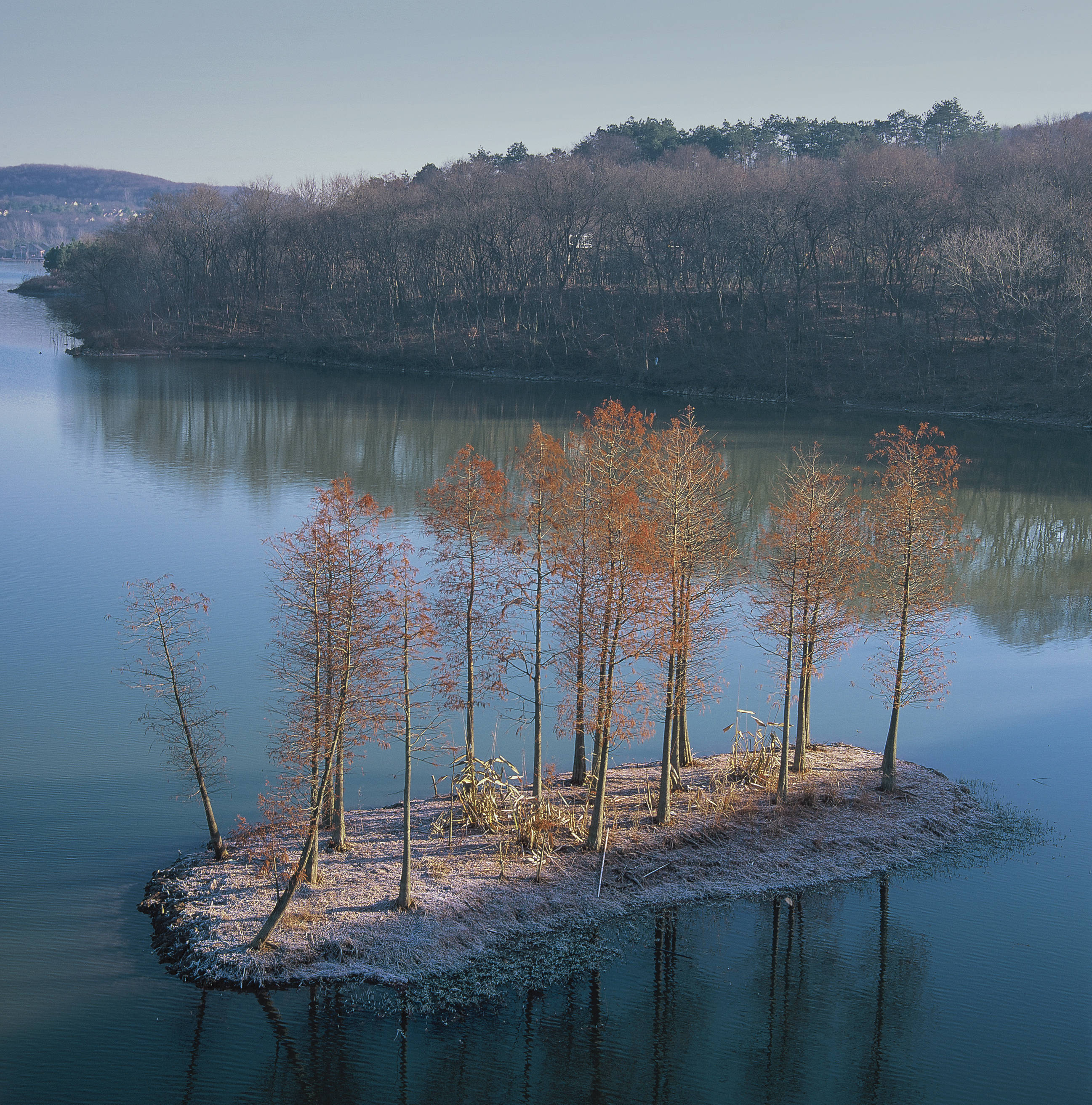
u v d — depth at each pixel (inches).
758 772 1664.6
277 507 3489.2
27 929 1252.5
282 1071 1060.5
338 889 1299.2
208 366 7180.1
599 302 7495.1
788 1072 1100.5
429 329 7731.3
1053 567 3061.0
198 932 1221.1
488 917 1277.1
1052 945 1310.3
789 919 1338.6
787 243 6673.2
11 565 2785.4
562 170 7628.0
